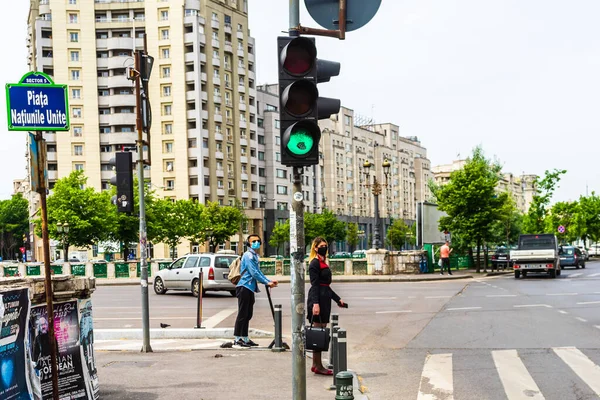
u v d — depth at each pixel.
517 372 8.94
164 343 12.54
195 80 86.56
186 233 74.31
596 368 9.12
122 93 86.88
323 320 8.77
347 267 38.44
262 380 8.42
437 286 28.42
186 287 25.77
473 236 42.25
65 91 5.39
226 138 91.81
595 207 80.31
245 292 11.59
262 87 110.25
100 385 8.09
